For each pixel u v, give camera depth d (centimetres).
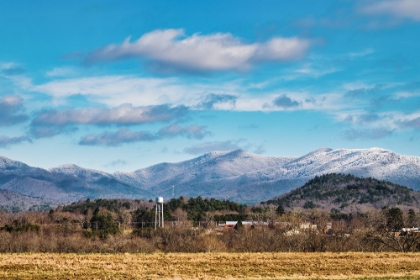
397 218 12938
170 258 7775
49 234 12650
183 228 13738
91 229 14575
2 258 7531
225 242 11956
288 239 11725
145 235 12938
